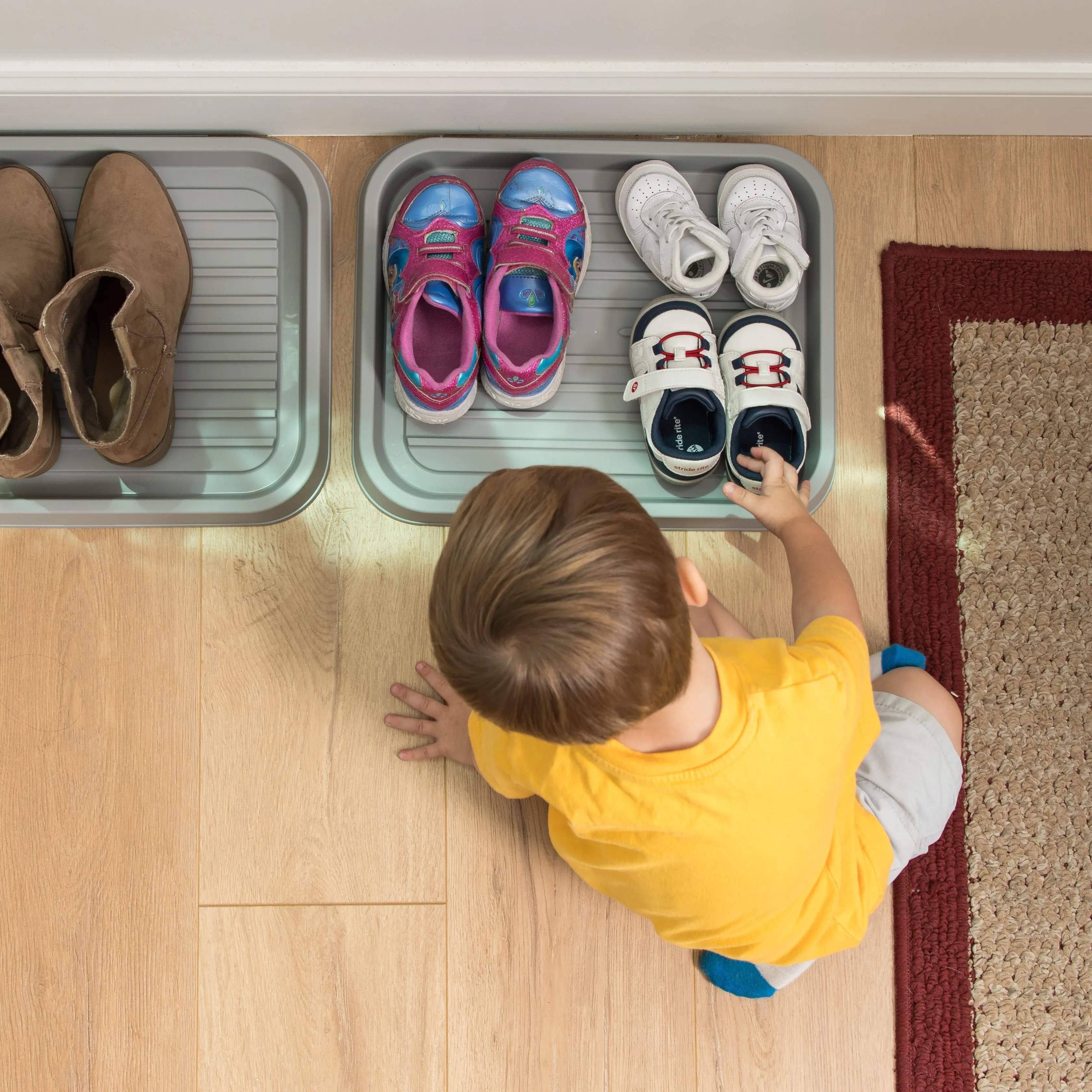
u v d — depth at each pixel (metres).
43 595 1.05
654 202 1.05
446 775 1.05
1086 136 1.13
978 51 0.98
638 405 1.08
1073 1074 1.06
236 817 1.05
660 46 0.96
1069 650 1.10
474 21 0.91
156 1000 1.04
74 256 1.01
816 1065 1.06
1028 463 1.12
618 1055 1.05
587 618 0.53
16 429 1.01
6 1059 1.03
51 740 1.04
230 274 1.07
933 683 1.01
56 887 1.04
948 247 1.13
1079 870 1.08
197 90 0.98
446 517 1.05
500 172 1.10
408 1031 1.04
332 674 1.06
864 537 1.11
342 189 1.09
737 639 0.88
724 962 1.02
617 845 0.75
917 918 1.07
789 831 0.72
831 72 1.00
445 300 1.03
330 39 0.93
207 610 1.06
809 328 1.09
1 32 0.90
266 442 1.06
